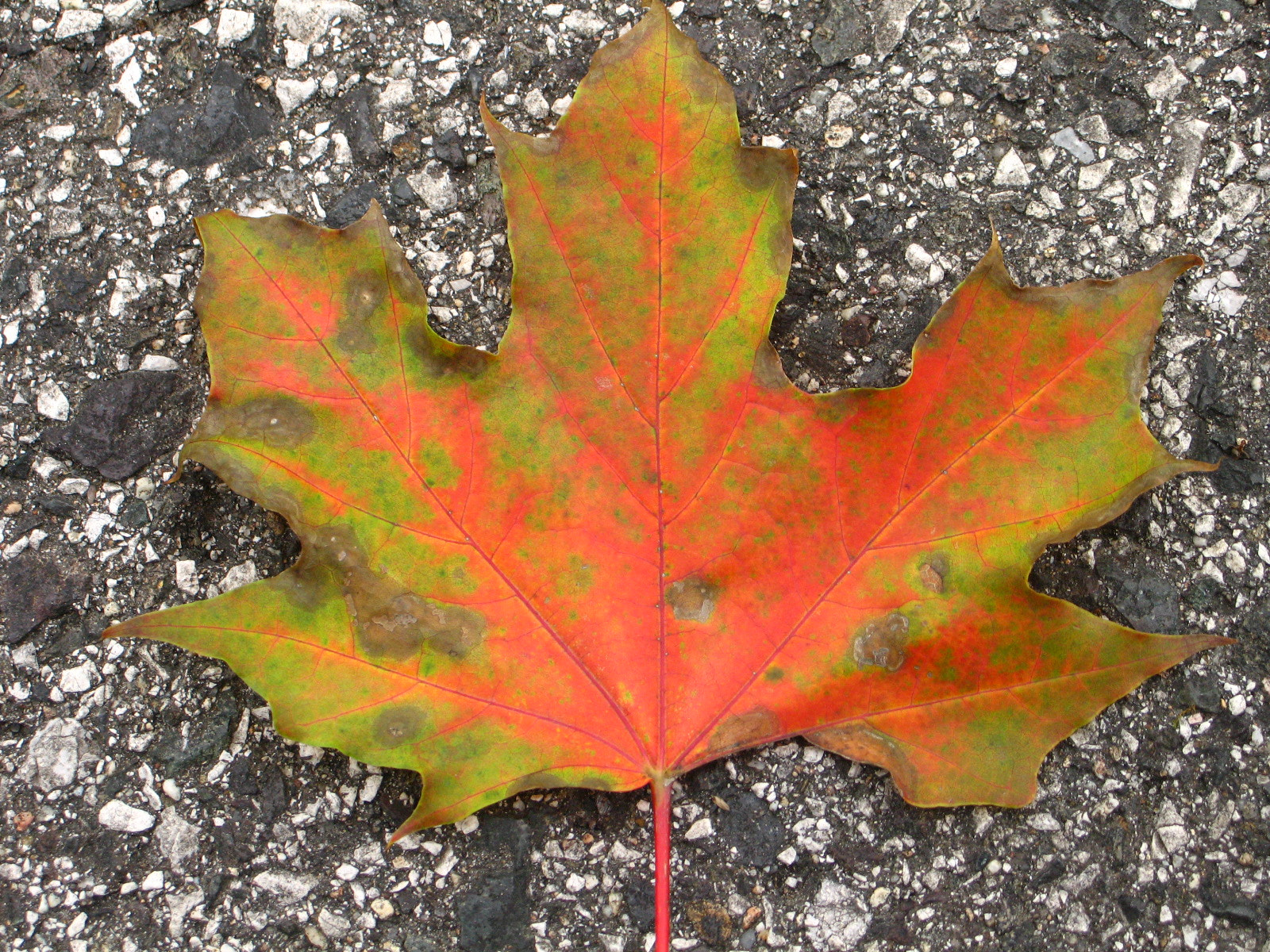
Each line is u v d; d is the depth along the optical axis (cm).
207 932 29
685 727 28
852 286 30
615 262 27
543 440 27
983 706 28
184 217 30
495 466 27
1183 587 30
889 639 27
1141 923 29
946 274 30
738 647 27
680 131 27
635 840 29
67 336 30
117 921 29
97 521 29
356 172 30
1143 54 30
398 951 29
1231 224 30
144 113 30
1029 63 30
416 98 30
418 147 30
